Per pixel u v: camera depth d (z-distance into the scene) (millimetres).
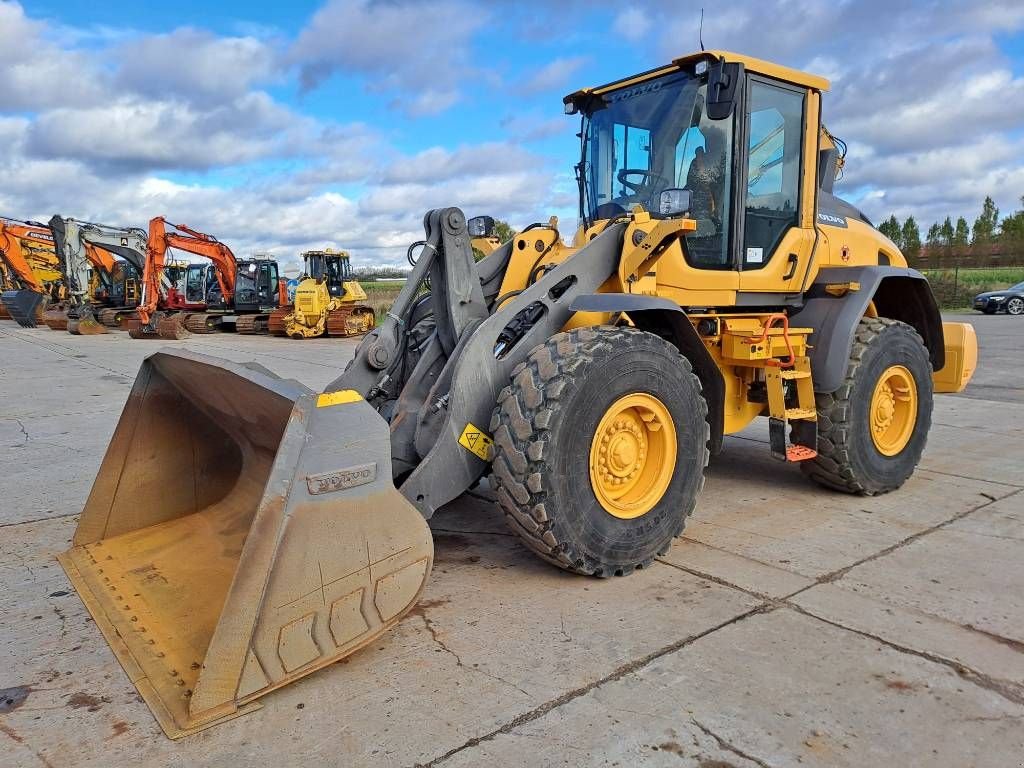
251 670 2174
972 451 5504
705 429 3406
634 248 3389
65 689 2379
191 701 2115
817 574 3201
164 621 2586
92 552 3158
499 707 2219
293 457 2213
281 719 2174
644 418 3191
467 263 3432
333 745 2049
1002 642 2590
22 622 2869
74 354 14508
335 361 12625
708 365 3576
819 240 4379
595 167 4391
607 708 2207
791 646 2566
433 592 3057
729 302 3992
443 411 3133
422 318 3818
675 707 2207
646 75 4035
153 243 18984
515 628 2723
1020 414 7020
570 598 2979
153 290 19031
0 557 3564
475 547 3580
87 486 4832
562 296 3318
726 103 3539
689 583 3115
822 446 4211
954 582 3102
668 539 3285
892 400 4473
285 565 2201
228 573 2818
